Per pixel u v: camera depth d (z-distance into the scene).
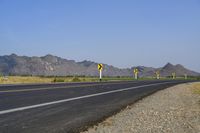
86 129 10.97
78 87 31.66
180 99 24.20
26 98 19.14
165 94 27.44
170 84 46.66
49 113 13.80
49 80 53.59
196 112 16.66
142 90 31.28
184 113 16.02
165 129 11.42
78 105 17.12
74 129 10.79
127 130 11.09
